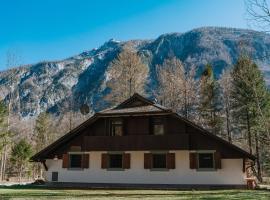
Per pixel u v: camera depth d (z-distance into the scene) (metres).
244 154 29.72
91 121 33.66
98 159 33.59
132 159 32.56
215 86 60.25
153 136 31.73
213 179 30.31
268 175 50.06
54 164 34.78
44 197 21.52
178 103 60.59
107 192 26.11
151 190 28.53
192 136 31.41
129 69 60.25
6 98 53.62
